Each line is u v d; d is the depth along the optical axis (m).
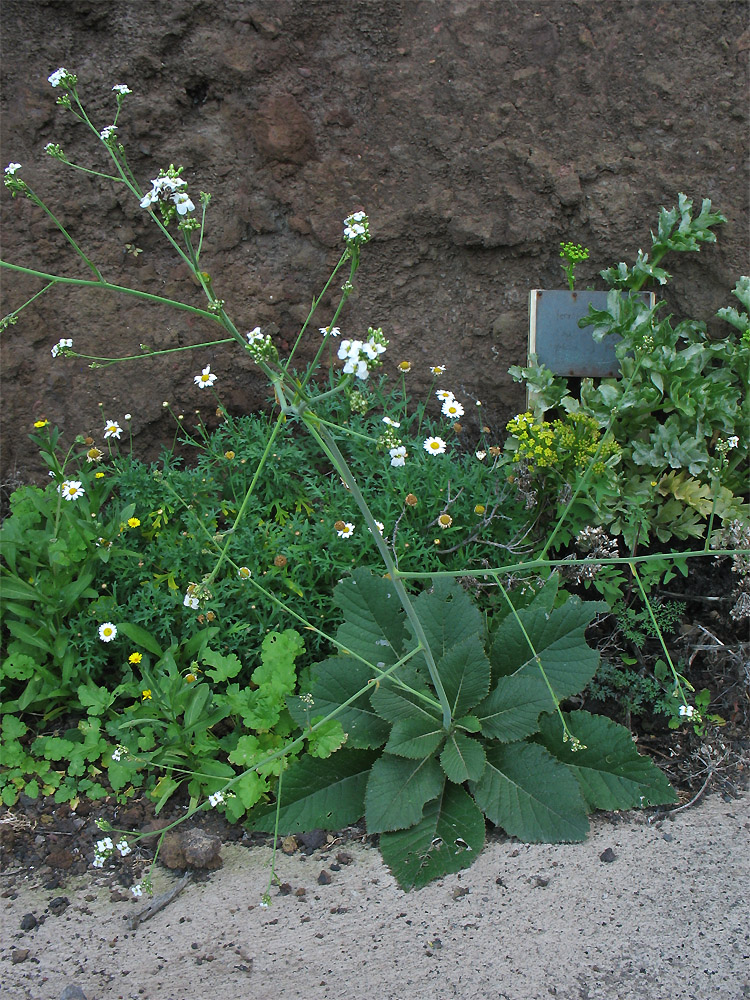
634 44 2.13
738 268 2.14
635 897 1.62
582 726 1.77
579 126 2.14
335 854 1.70
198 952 1.58
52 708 1.89
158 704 1.77
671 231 2.08
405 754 1.70
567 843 1.69
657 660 1.92
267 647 1.80
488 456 2.10
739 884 1.63
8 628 1.94
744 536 1.88
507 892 1.63
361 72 2.15
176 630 1.93
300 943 1.59
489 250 2.18
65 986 1.55
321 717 1.75
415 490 1.98
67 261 2.16
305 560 1.91
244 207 2.17
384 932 1.59
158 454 2.20
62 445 2.17
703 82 2.13
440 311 2.20
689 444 1.98
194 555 1.92
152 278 2.18
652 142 2.14
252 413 2.20
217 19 2.14
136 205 2.16
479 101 2.15
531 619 1.80
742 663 1.90
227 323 1.55
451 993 1.53
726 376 2.07
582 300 2.10
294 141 2.15
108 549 1.88
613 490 1.94
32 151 2.15
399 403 2.08
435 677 1.68
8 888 1.66
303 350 2.20
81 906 1.64
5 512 2.15
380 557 1.93
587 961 1.56
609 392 2.02
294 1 2.13
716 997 1.52
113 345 2.17
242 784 1.71
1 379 2.15
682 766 1.82
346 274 2.18
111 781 1.76
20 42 2.13
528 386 2.08
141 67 2.14
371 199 2.17
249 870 1.68
